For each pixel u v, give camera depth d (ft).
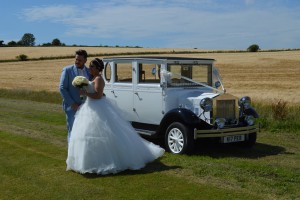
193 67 29.55
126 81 30.73
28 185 19.77
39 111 51.31
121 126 22.38
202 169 22.17
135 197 17.89
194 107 26.94
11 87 104.58
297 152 27.66
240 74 121.08
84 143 21.44
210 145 30.14
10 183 20.13
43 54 221.66
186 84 28.99
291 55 181.27
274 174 21.27
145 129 29.37
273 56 177.17
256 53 205.67
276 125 36.06
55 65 173.06
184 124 26.20
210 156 26.22
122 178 20.76
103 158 21.52
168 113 26.81
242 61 157.07
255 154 27.02
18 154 26.30
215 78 31.09
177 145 26.63
